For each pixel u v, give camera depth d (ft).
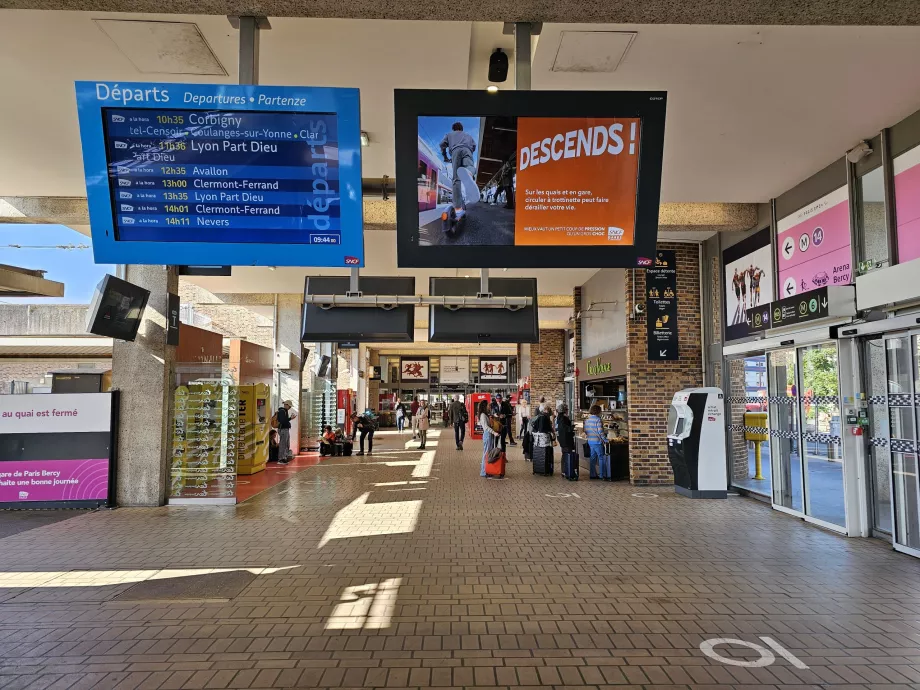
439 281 37.50
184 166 14.35
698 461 32.76
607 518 27.32
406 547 22.15
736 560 20.33
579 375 52.70
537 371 75.46
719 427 32.86
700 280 38.63
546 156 14.87
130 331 30.01
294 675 12.12
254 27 14.35
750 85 19.80
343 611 15.64
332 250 14.61
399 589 17.37
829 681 11.83
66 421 31.19
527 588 17.42
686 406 33.14
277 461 52.54
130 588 17.65
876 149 23.50
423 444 65.77
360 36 17.37
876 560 20.34
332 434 58.65
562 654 13.04
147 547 22.54
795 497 27.86
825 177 26.55
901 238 22.21
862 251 24.41
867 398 23.94
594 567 19.52
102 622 15.02
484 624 14.71
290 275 47.70
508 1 12.41
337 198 14.49
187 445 32.04
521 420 68.03
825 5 12.60
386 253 40.63
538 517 27.63
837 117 21.95
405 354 128.26
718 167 26.53
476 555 20.99
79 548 22.49
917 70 18.85
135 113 14.16
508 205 14.92
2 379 69.05
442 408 128.57
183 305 55.47
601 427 41.06
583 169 14.93
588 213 15.01
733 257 34.68
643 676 12.04
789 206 29.30
